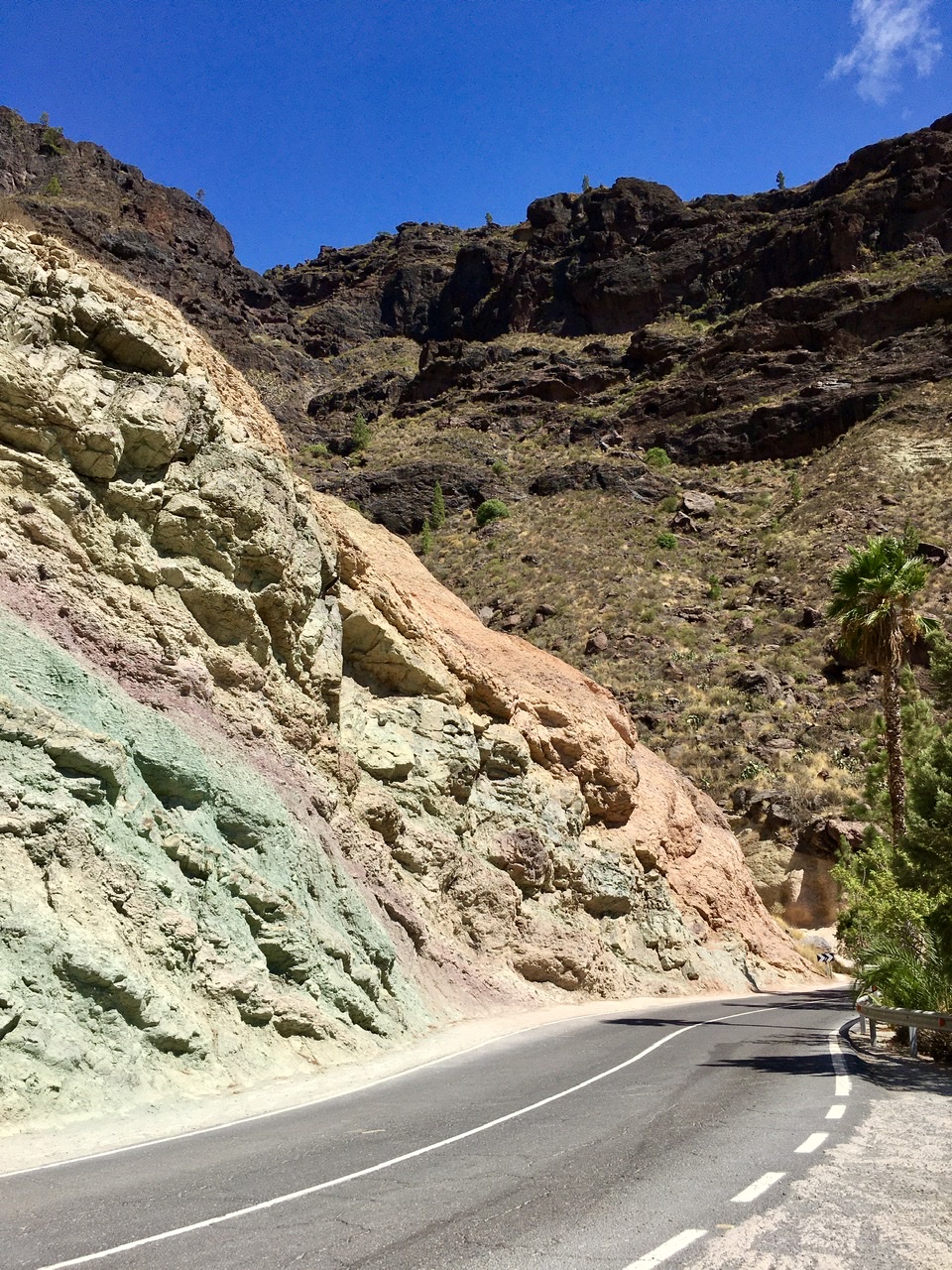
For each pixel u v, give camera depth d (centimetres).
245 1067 1273
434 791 2541
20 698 1302
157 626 1681
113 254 14562
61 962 1097
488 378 14238
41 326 1641
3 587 1449
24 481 1577
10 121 15225
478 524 9969
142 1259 544
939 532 7469
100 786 1313
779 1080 1164
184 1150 870
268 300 18500
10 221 1800
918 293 11288
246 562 1923
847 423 10150
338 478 11362
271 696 1939
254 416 2275
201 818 1523
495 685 3033
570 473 10425
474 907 2545
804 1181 670
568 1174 714
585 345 15062
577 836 3145
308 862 1728
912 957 1816
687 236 16038
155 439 1741
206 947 1364
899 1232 559
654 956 3178
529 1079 1259
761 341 11931
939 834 1836
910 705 3744
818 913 4900
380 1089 1233
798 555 7900
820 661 6569
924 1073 1280
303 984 1529
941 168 13738
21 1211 659
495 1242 556
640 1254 526
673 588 7938
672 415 11612
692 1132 850
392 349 18475
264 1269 523
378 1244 561
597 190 17762
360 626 2527
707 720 6131
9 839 1152
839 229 13488
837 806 5200
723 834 4347
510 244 18600
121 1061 1096
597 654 7031
